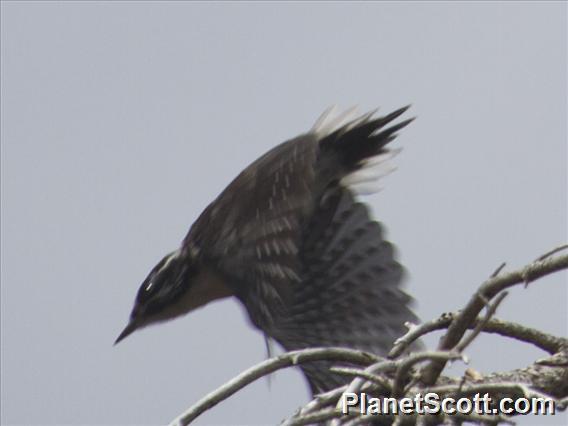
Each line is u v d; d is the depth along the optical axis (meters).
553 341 8.95
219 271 13.45
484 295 8.15
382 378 7.86
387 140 13.09
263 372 8.07
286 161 12.48
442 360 8.21
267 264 12.98
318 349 8.25
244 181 12.79
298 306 13.33
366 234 13.38
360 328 13.33
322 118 12.78
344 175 13.23
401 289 13.35
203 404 7.91
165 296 14.41
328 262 13.33
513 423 7.57
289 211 12.61
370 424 8.10
